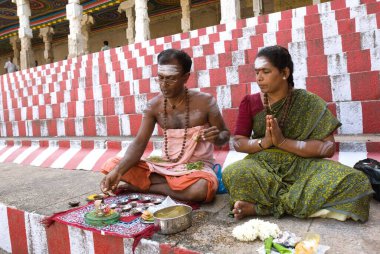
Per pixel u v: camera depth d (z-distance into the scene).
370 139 3.50
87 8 18.28
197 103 2.96
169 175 2.85
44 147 5.79
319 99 2.51
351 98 4.18
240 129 2.73
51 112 7.11
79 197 3.24
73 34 14.28
